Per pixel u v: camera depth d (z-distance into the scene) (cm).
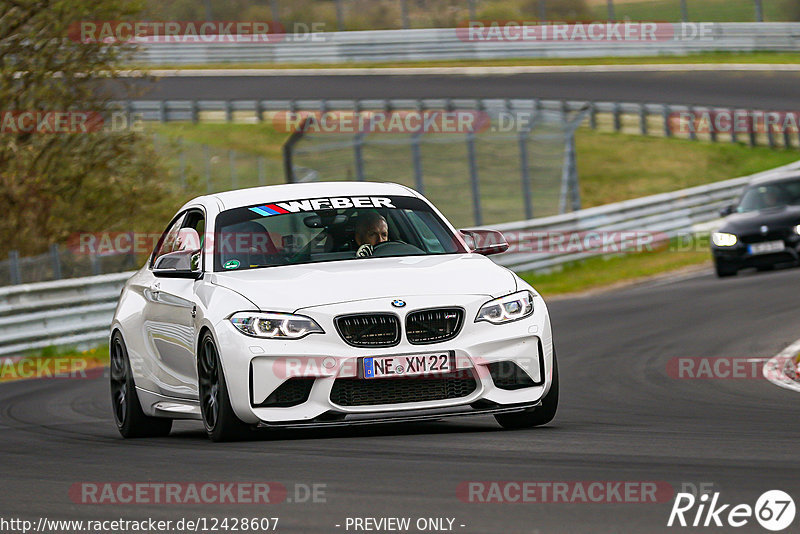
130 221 8281
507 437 2359
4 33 7694
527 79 16188
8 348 5822
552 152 13700
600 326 5400
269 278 2508
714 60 16825
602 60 17212
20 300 5916
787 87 15188
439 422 2784
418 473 1920
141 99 15900
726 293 6253
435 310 2377
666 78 16000
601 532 1462
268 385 2348
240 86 16725
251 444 2400
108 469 2195
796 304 5488
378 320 2355
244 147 14225
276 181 12519
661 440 2256
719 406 2950
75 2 7656
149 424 2942
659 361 4094
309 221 2733
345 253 2661
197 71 17800
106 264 7169
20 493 1973
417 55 17775
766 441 2208
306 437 2472
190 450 2388
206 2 18625
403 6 18825
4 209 7844
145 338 2875
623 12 18638
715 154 13975
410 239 2725
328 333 2345
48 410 3803
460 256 2669
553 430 2489
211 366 2480
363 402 2345
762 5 18112
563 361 4306
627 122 14800
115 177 8050
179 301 2675
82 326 6209
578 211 8888
